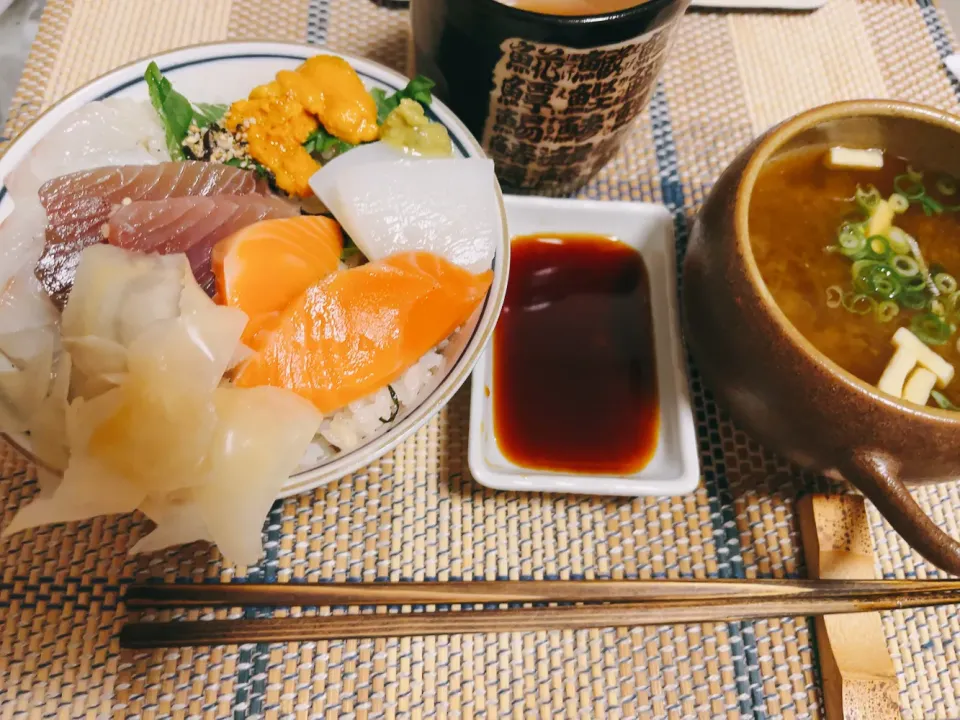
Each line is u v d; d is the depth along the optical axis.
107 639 0.19
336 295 0.18
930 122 0.20
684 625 0.20
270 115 0.21
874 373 0.19
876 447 0.17
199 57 0.22
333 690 0.19
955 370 0.20
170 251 0.19
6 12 0.26
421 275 0.19
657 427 0.22
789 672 0.20
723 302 0.19
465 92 0.22
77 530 0.20
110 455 0.16
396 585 0.19
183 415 0.16
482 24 0.19
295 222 0.20
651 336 0.24
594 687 0.20
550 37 0.18
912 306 0.20
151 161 0.21
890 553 0.22
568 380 0.23
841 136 0.21
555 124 0.21
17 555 0.19
